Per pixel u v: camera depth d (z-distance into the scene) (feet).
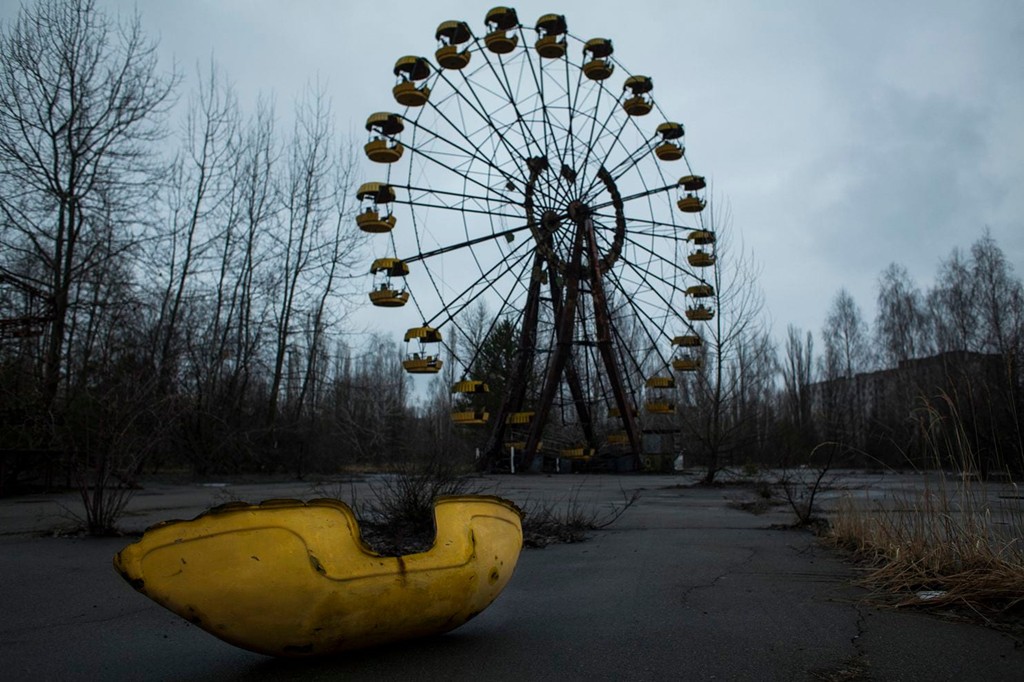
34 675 13.75
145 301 90.38
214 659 14.65
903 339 163.02
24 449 58.44
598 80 109.09
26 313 77.66
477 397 148.05
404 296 100.07
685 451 126.11
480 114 109.81
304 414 118.83
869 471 91.81
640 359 167.73
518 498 58.80
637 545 30.37
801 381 189.88
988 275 129.08
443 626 14.11
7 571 24.49
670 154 111.55
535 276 116.57
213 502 51.29
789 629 16.66
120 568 11.30
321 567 12.28
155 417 54.49
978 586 18.78
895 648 15.05
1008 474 26.37
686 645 15.38
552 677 13.28
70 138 82.43
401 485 32.22
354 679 13.16
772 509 46.14
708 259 104.78
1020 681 13.06
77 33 83.35
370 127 101.14
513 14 98.48
